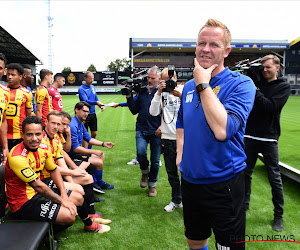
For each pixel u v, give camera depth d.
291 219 2.59
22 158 1.90
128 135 7.05
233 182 1.27
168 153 2.74
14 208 1.93
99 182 3.35
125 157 4.91
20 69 3.09
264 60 2.41
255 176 3.86
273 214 2.71
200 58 1.26
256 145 2.55
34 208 1.92
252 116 2.51
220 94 1.26
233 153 1.27
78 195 2.21
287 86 2.35
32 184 1.91
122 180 3.73
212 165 1.26
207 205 1.32
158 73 3.22
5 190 1.98
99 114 12.61
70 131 3.22
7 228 1.72
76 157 3.29
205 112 1.11
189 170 1.34
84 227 2.37
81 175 2.49
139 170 4.17
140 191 3.35
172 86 2.16
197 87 1.13
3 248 1.48
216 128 1.08
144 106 3.20
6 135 2.90
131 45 31.48
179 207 2.88
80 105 3.38
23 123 1.93
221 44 1.22
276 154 2.46
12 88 3.10
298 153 5.26
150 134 3.12
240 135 1.29
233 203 1.27
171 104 2.71
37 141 1.96
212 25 1.22
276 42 32.03
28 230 1.69
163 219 2.62
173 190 2.82
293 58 34.31
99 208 2.86
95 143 3.76
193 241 1.54
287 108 15.63
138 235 2.32
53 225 2.07
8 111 3.07
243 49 33.38
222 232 1.29
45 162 2.15
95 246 2.15
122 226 2.47
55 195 2.00
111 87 34.59
